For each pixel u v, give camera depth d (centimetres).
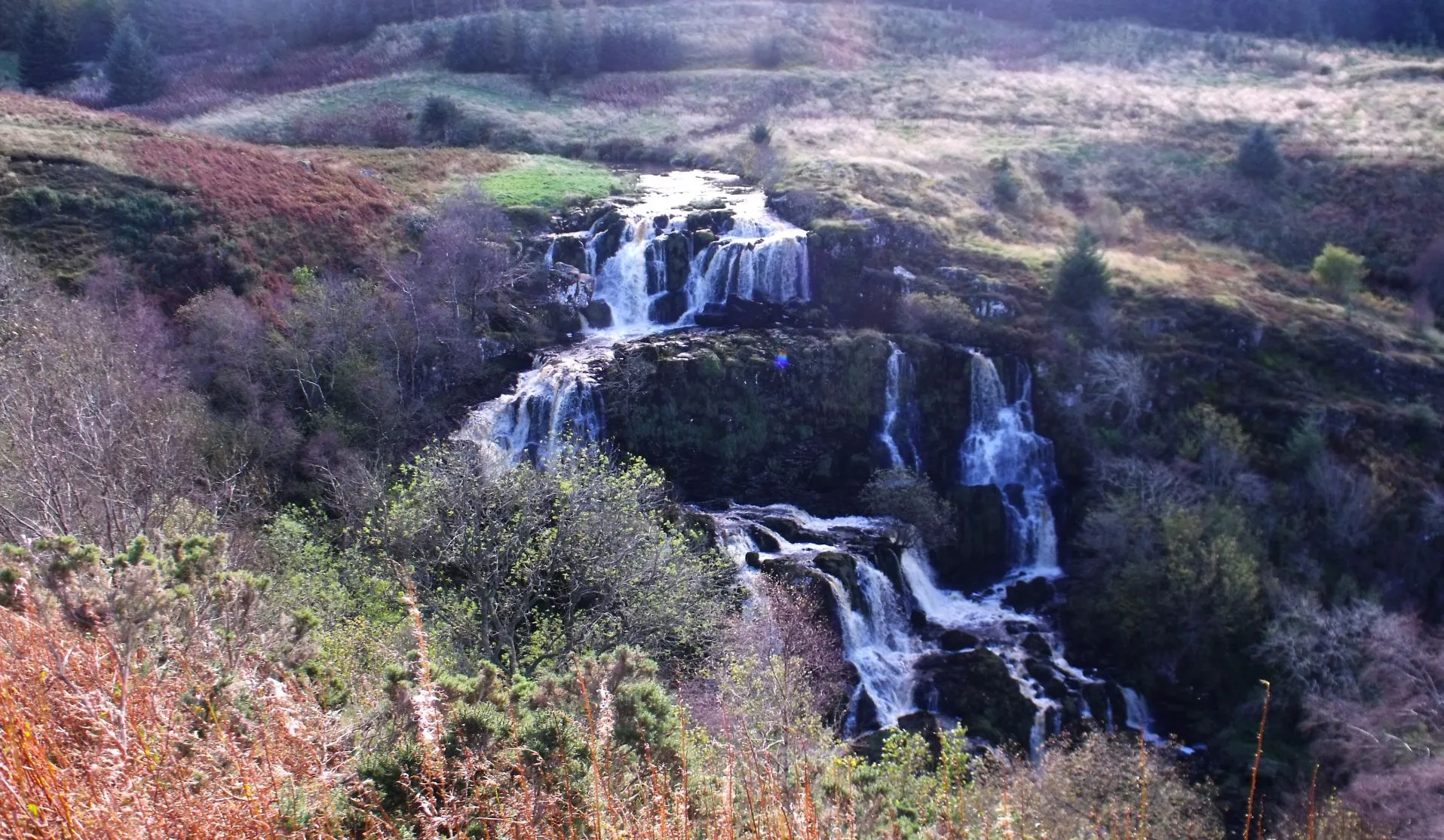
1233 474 2858
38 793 484
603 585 1839
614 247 3697
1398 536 2788
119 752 520
